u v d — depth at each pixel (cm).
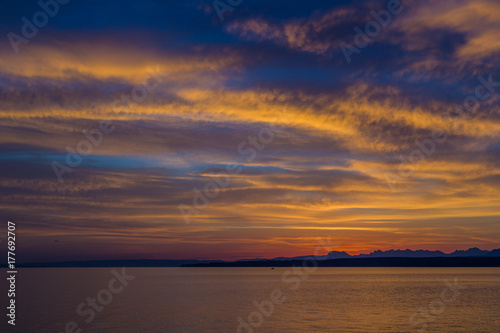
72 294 11294
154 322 6172
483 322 6209
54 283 17312
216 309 7788
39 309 7712
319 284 17012
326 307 8125
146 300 9581
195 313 7169
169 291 12581
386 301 9394
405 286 15350
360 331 5481
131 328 5709
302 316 6819
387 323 6112
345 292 12275
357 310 7606
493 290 12888
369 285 16088
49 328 5712
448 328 5709
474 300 9619
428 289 13575
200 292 12194
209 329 5638
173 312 7281
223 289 13638
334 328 5694
